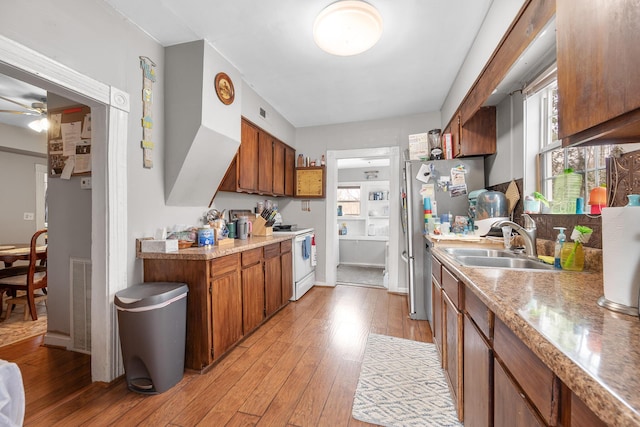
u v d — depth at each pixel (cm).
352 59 242
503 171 231
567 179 152
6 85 278
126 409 154
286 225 396
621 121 64
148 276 200
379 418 148
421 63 248
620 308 74
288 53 232
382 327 266
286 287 323
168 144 221
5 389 77
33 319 281
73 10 156
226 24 196
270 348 225
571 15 79
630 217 73
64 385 176
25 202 446
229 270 215
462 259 176
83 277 215
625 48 60
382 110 362
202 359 190
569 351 53
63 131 218
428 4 177
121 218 184
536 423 63
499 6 168
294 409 155
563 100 83
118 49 183
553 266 138
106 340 177
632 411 37
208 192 267
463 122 249
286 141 395
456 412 151
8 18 130
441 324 191
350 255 615
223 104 237
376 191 626
